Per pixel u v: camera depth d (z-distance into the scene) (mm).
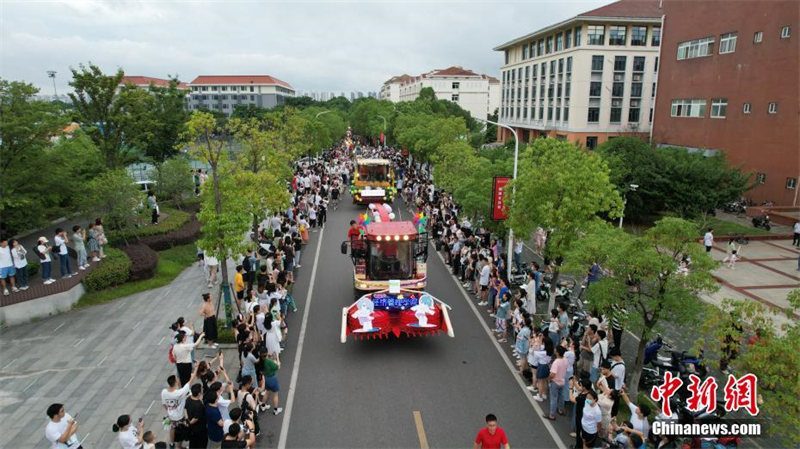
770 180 35000
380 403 11664
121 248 22266
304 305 17922
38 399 11891
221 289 15477
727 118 38312
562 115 60719
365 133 94438
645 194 30703
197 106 128000
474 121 94188
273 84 129000
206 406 9289
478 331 15852
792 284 21922
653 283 10953
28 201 18328
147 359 13953
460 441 10242
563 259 15484
